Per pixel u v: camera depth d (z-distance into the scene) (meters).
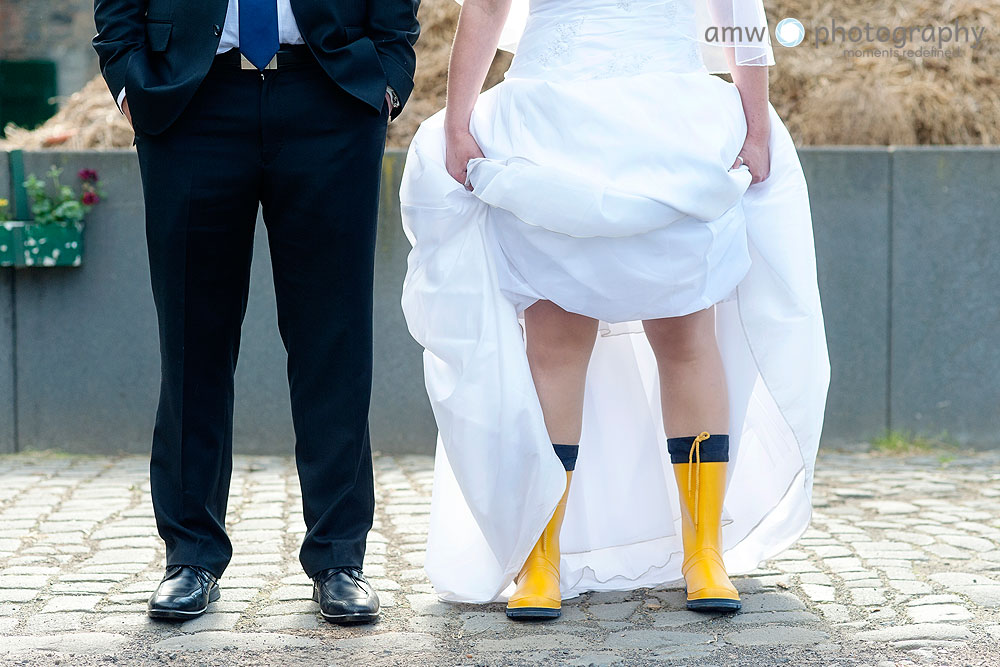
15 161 8.89
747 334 4.75
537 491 4.47
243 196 4.51
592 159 4.39
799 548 5.96
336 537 4.66
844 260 9.02
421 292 4.64
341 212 4.50
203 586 4.65
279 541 6.20
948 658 4.12
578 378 4.79
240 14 4.36
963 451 9.00
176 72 4.39
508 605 4.71
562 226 4.34
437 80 10.54
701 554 4.80
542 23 4.64
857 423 9.09
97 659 4.13
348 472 4.68
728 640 4.38
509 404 4.45
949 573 5.37
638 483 5.24
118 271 8.93
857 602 4.88
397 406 9.07
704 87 4.53
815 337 4.71
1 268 8.90
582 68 4.53
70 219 8.81
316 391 4.66
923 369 9.05
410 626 4.58
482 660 4.14
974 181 8.96
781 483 5.05
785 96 10.45
